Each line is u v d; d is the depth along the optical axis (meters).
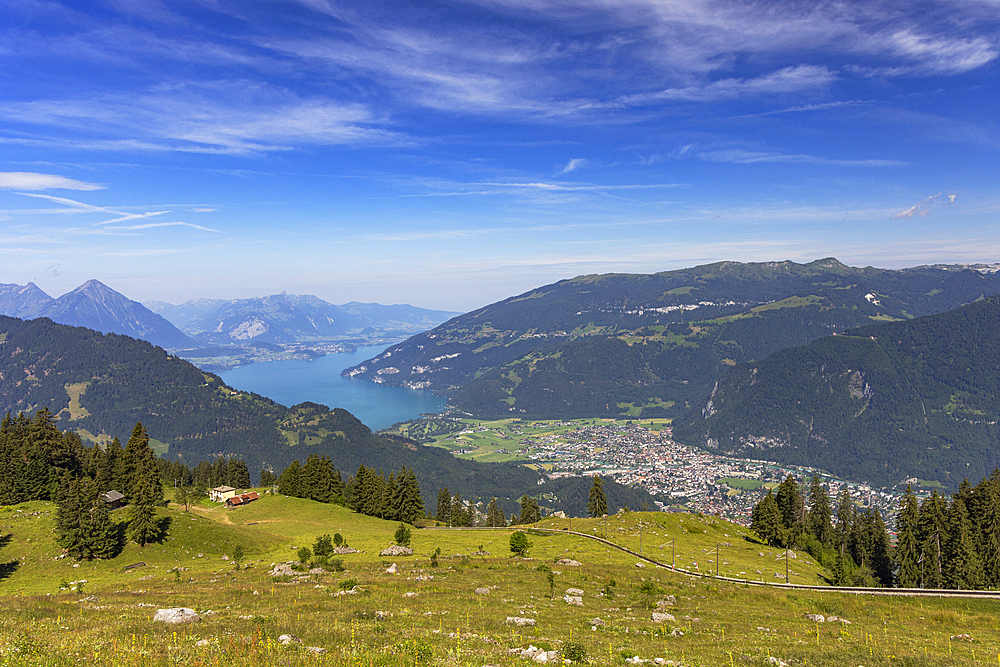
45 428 129.62
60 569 81.81
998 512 99.69
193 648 23.70
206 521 102.25
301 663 22.59
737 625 43.12
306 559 75.62
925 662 30.78
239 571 72.69
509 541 95.81
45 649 22.28
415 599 44.50
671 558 95.69
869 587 83.25
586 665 25.67
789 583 83.94
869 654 32.19
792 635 39.91
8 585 75.69
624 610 46.91
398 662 23.41
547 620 38.88
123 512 102.12
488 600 46.34
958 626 50.34
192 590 50.94
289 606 39.03
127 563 85.38
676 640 34.97
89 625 29.38
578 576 65.62
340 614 35.75
